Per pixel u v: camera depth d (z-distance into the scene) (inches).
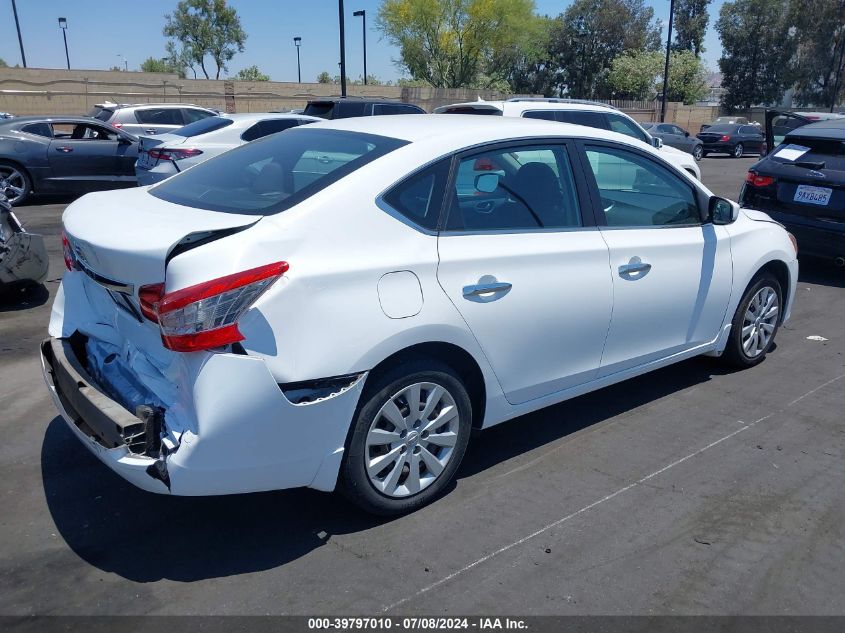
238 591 111.8
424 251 124.4
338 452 118.0
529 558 120.4
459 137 135.9
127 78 1305.4
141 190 149.0
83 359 131.4
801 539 126.7
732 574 117.2
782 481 145.8
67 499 136.9
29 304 264.8
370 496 125.5
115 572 116.1
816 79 2054.6
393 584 113.7
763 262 193.3
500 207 138.7
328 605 108.9
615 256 154.2
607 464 151.9
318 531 127.5
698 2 2428.6
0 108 1112.8
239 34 2034.9
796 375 203.2
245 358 105.5
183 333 102.9
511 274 135.4
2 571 116.0
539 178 145.8
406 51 1518.2
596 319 151.7
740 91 2111.2
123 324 120.6
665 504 136.9
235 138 418.0
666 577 116.1
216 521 130.3
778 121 450.6
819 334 242.2
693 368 207.5
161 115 684.7
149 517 131.6
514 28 1518.2
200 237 108.9
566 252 144.4
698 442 162.1
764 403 183.5
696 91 1985.7
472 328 130.0
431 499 135.9
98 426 113.7
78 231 121.5
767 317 205.3
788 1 2007.9
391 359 123.9
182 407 107.3
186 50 2016.5
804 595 112.7
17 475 145.1
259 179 132.3
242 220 115.0
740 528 129.6
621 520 131.5
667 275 165.9
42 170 488.7
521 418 174.1
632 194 163.9
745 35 2053.4
